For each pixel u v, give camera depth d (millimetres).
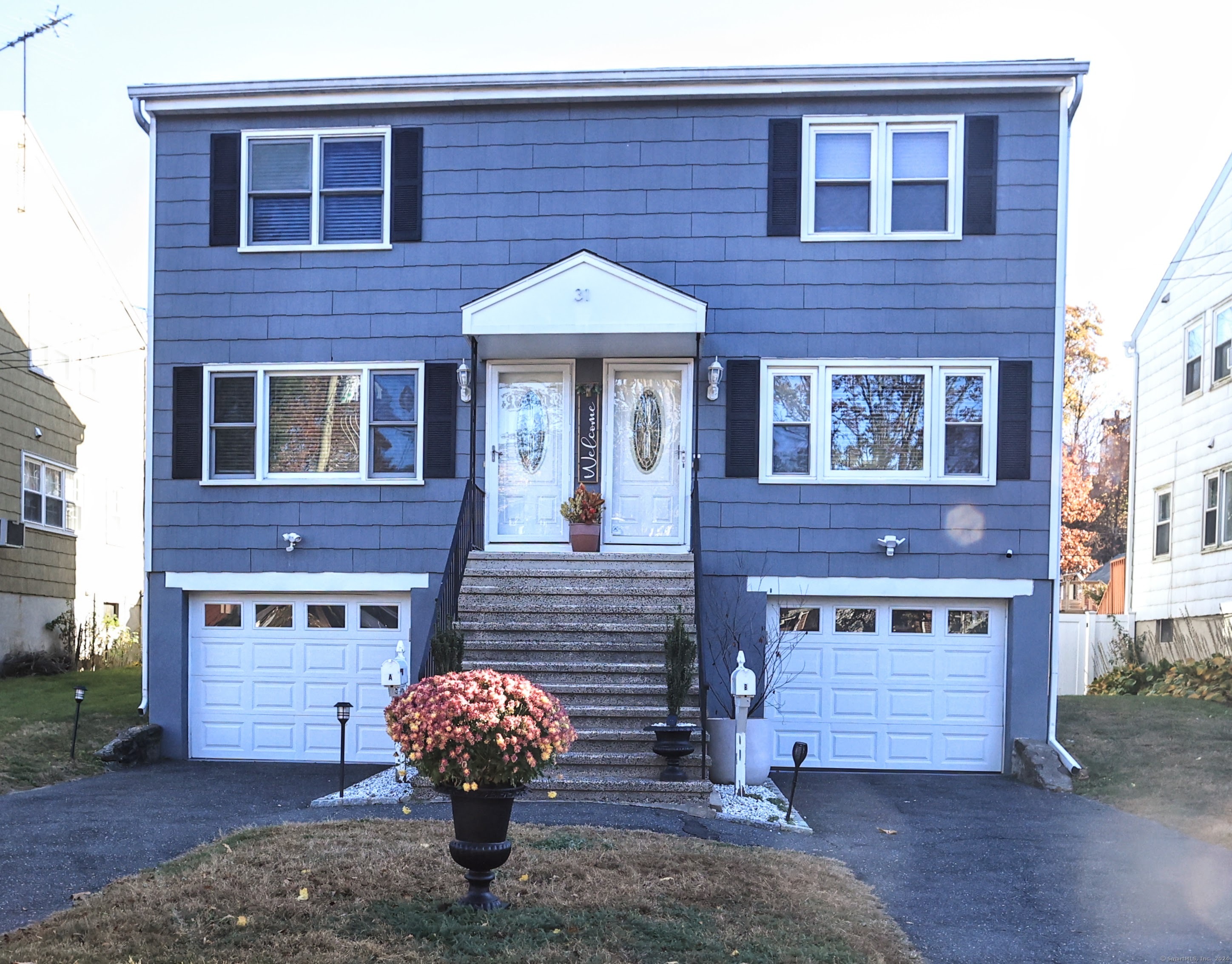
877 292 12445
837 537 12398
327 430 12969
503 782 5879
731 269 12539
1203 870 7723
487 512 12867
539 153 12750
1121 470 37562
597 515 12602
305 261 12977
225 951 5281
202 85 12773
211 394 13047
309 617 13016
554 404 13055
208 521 12977
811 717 12453
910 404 12461
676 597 11586
